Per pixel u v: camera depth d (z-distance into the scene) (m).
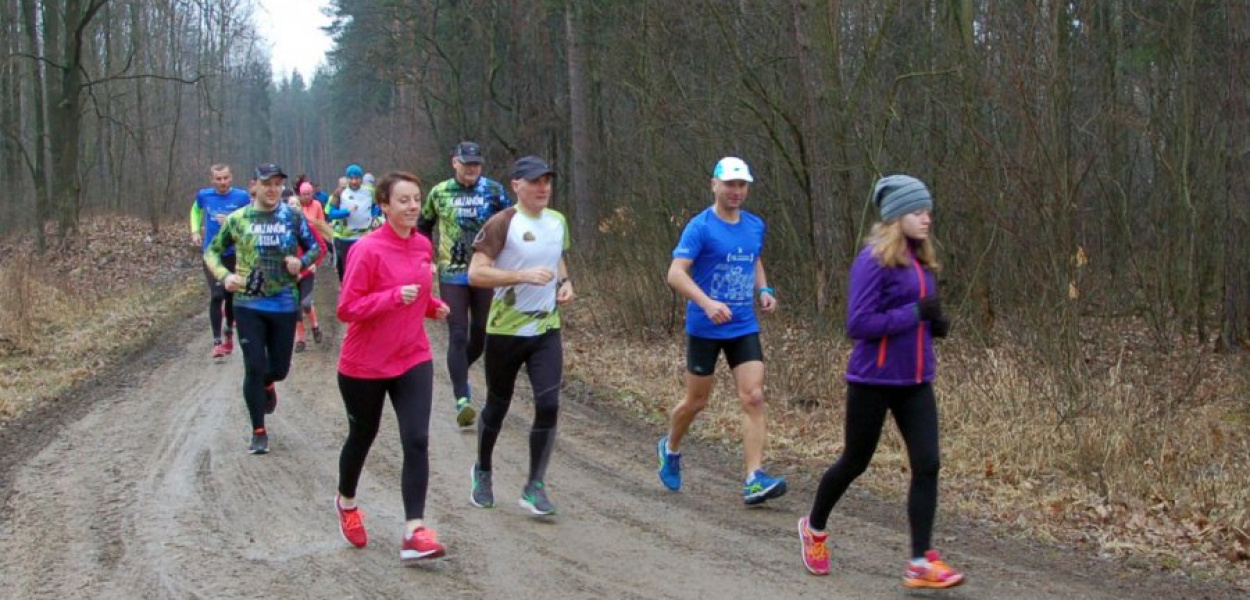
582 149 18.72
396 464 7.19
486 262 5.76
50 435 8.02
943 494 6.71
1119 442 7.12
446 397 9.65
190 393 9.70
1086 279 9.39
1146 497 6.65
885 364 4.76
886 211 4.73
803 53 11.39
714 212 6.20
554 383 5.90
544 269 5.67
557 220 5.96
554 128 22.86
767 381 9.53
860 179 12.01
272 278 7.54
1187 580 5.20
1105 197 11.23
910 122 11.88
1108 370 8.41
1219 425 8.23
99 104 34.34
